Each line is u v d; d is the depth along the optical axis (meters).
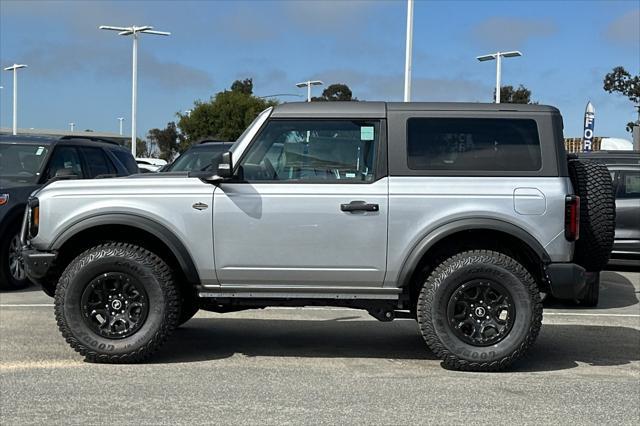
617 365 6.14
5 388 5.21
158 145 64.69
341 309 8.66
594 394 5.24
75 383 5.35
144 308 5.81
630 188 11.09
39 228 5.82
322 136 5.82
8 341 6.65
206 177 5.74
